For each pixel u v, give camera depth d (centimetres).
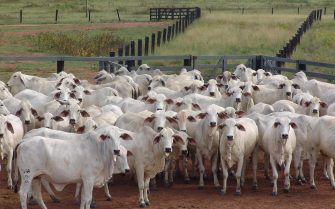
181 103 1870
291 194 1612
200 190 1653
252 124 1669
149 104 1878
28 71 3434
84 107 1998
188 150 1777
